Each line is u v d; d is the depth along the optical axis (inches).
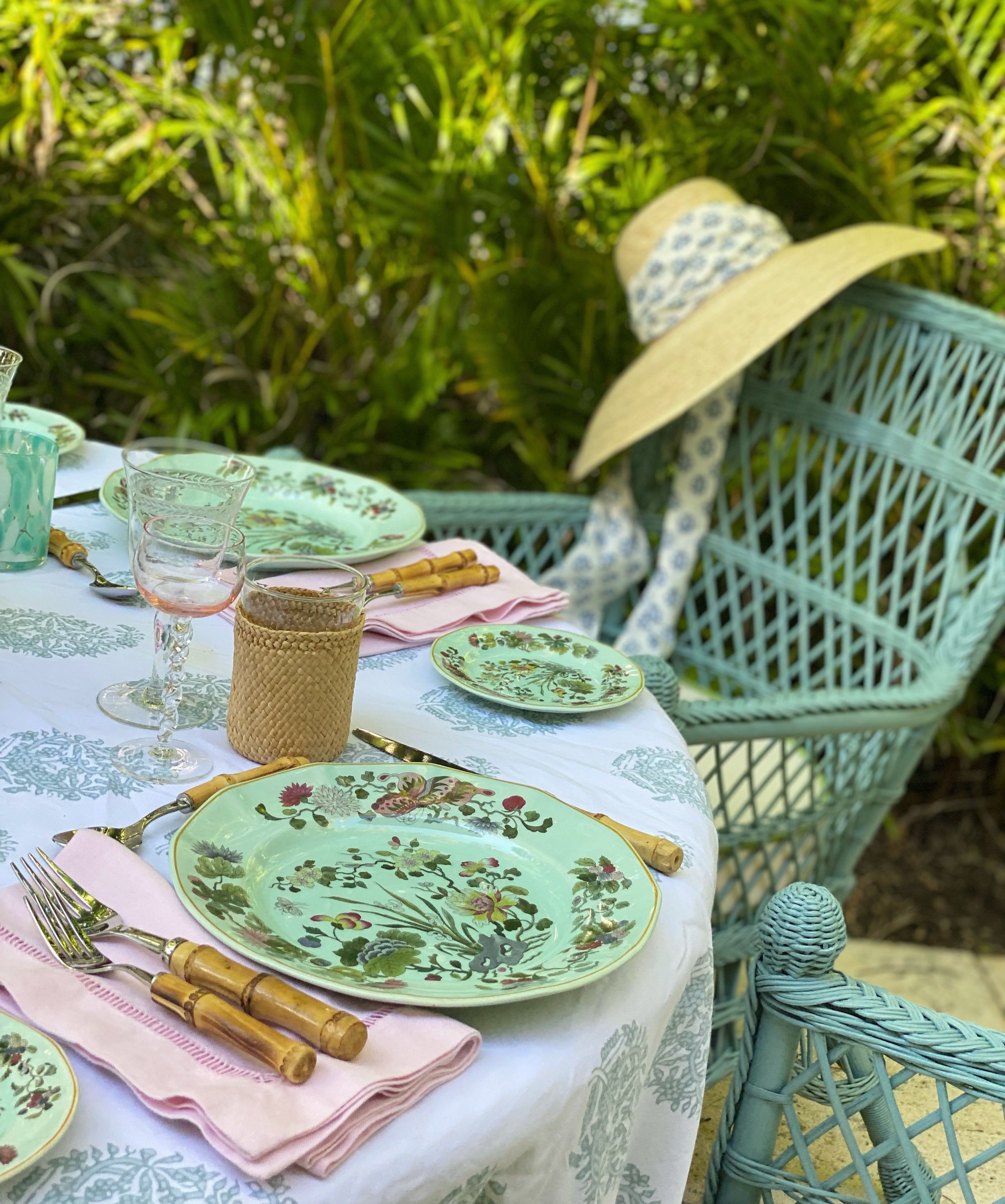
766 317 65.5
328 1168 19.1
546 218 85.9
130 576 41.4
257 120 84.4
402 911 25.4
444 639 39.2
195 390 90.0
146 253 89.7
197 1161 18.9
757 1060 32.4
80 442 52.3
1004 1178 47.9
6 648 35.1
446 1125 20.7
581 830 28.2
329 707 30.6
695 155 82.9
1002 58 77.4
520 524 72.1
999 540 63.1
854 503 71.1
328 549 44.8
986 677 94.7
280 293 88.3
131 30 84.0
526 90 83.7
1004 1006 84.4
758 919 31.9
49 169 84.4
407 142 84.7
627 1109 25.0
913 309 67.5
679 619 83.0
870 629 69.2
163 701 33.2
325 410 94.7
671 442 76.3
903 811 104.0
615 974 25.0
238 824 26.9
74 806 27.6
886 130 78.0
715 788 61.4
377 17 79.5
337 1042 20.5
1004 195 81.9
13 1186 17.9
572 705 35.9
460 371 88.4
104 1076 20.3
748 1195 34.0
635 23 82.4
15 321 87.4
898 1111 31.0
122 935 22.9
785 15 74.3
